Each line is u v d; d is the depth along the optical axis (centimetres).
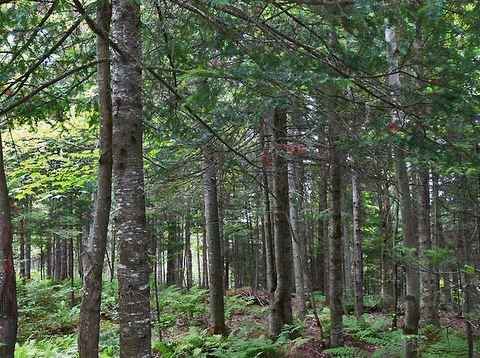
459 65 414
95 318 471
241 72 411
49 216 1688
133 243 467
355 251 1302
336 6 412
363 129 535
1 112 395
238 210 2011
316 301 1791
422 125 451
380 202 1270
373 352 849
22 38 495
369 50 437
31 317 1488
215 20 457
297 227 1405
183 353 965
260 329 1115
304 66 435
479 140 462
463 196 620
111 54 496
